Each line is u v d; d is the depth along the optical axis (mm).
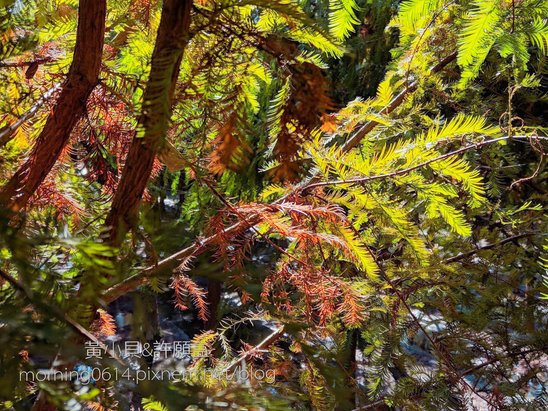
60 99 581
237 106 569
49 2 756
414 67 1432
